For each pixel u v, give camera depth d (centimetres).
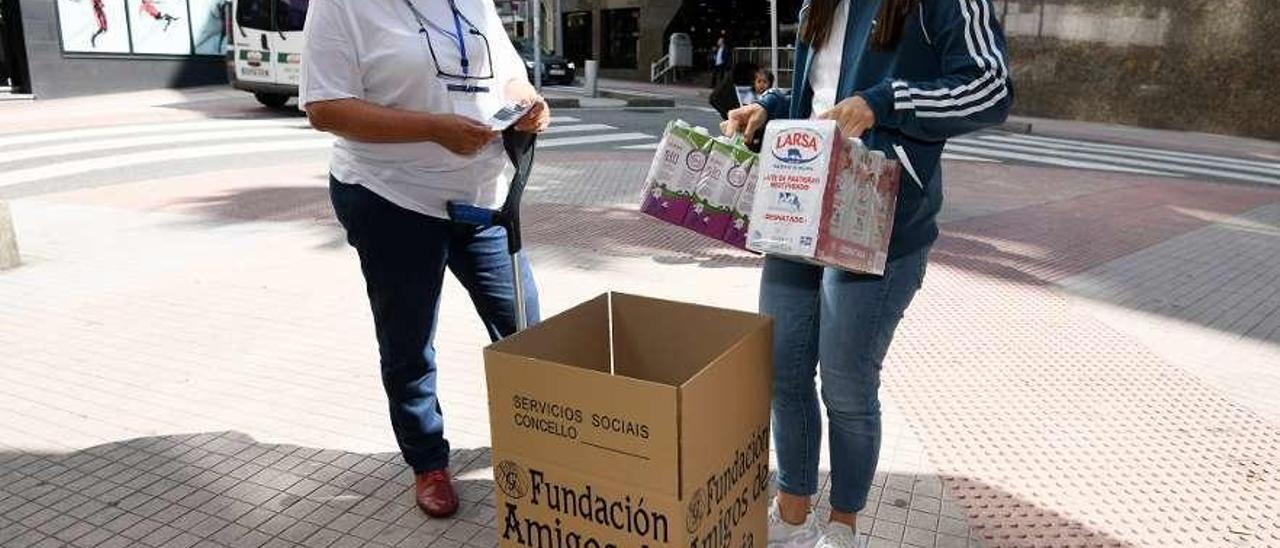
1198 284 564
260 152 1047
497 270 271
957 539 261
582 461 163
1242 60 1781
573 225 689
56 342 414
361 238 248
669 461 154
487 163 258
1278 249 678
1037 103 2064
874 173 192
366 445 314
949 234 701
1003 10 2061
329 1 227
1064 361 412
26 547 252
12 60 1662
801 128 181
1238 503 285
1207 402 366
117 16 1777
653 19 3100
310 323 444
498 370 169
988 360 411
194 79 1956
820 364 220
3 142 1073
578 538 169
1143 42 1894
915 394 369
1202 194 970
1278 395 376
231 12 1473
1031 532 266
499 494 177
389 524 266
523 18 2486
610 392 156
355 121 226
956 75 192
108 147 1052
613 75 3331
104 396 354
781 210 182
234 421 333
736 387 176
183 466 299
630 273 551
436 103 241
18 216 690
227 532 261
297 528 264
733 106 674
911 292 215
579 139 1284
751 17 3002
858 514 273
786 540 241
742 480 186
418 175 244
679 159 223
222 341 418
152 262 559
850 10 211
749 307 486
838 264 184
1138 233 728
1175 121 1881
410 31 236
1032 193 933
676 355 208
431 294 256
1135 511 279
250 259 566
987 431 335
